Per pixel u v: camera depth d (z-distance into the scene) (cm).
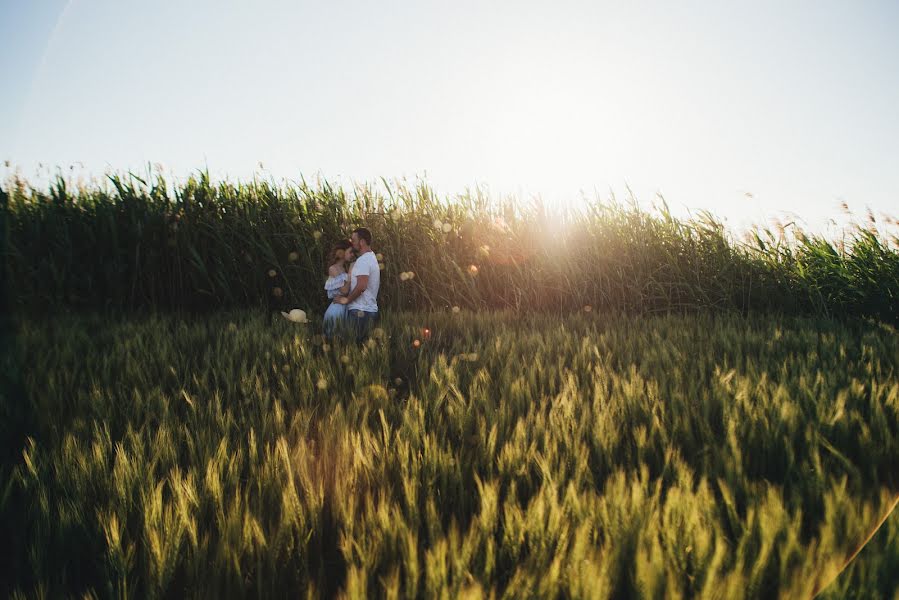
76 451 232
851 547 154
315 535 183
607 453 242
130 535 181
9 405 302
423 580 150
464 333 606
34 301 709
